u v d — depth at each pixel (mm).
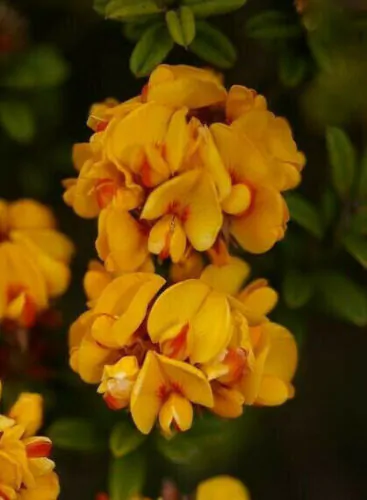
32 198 303
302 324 286
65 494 304
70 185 272
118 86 301
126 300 255
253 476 312
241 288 270
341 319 303
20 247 270
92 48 300
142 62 268
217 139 254
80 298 297
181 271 261
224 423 275
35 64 285
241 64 291
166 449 271
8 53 285
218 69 291
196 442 272
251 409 302
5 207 279
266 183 257
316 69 281
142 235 257
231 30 289
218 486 279
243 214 259
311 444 320
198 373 249
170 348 251
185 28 263
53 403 287
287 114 295
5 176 303
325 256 282
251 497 312
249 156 255
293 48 280
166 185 250
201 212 254
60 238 279
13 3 294
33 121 295
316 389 319
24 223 280
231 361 252
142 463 271
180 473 295
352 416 321
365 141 295
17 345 280
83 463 303
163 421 252
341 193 278
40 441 257
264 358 256
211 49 272
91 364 257
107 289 255
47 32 299
